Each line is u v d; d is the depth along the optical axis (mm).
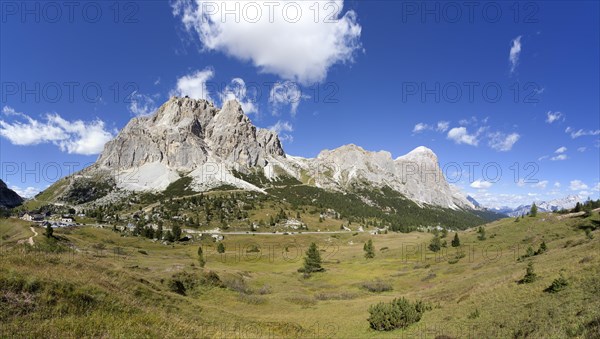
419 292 52344
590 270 28391
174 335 18641
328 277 80688
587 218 98938
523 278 34688
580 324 17594
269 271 95000
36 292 17641
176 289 43375
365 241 182875
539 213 122500
